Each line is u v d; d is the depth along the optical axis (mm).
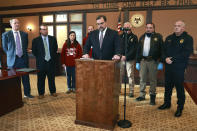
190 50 2756
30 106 3348
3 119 2758
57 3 7043
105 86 2328
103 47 2607
